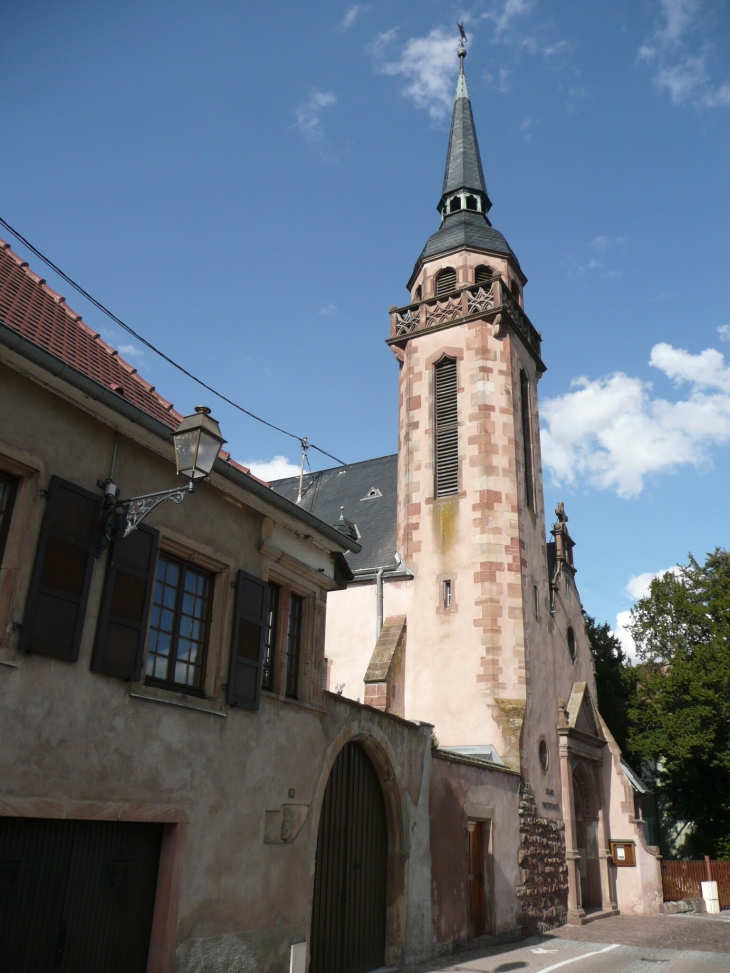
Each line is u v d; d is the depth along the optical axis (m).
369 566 24.27
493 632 21.36
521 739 20.23
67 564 8.27
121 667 8.64
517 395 24.70
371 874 13.38
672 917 23.81
